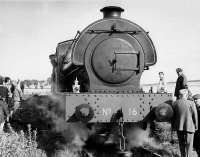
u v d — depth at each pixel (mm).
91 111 6309
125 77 7141
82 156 6906
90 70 7074
